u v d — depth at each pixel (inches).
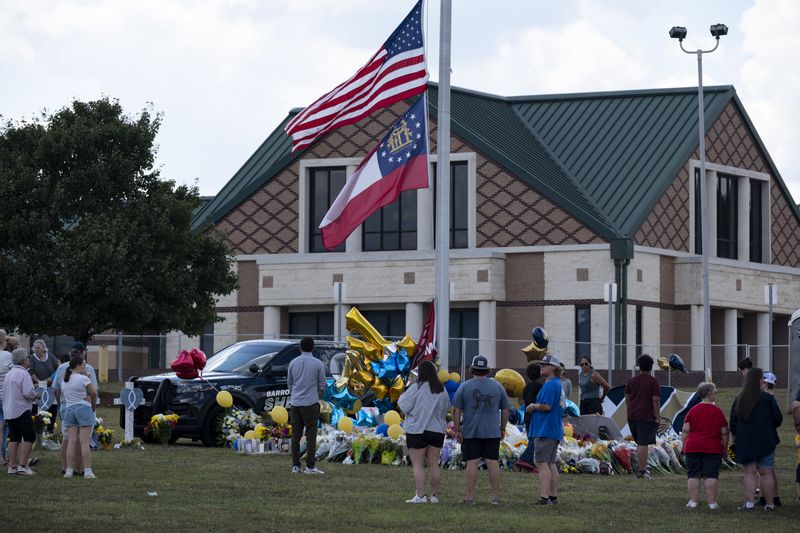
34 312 1915.6
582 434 1131.9
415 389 828.6
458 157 2466.8
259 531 692.7
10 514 738.8
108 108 2026.3
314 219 2561.5
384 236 2534.5
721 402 1990.7
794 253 2783.0
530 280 2413.9
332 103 1243.8
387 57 1213.7
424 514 770.8
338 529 705.6
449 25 1223.5
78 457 950.4
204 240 2106.3
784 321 2748.5
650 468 1074.7
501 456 1067.9
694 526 748.0
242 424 1218.6
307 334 2554.1
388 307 2496.3
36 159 1966.0
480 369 826.8
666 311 2477.9
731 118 2645.2
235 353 1314.0
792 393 1774.1
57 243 1955.0
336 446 1115.3
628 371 2354.8
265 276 2527.1
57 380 1097.4
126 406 1198.3
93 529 687.1
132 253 1956.2
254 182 2566.4
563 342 2271.2
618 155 2554.1
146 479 929.5
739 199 2664.9
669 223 2476.6
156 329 2037.4
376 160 1201.4
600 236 2367.1
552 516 778.2
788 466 1160.8
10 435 938.7
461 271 2404.0
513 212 2427.4
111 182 1985.7
